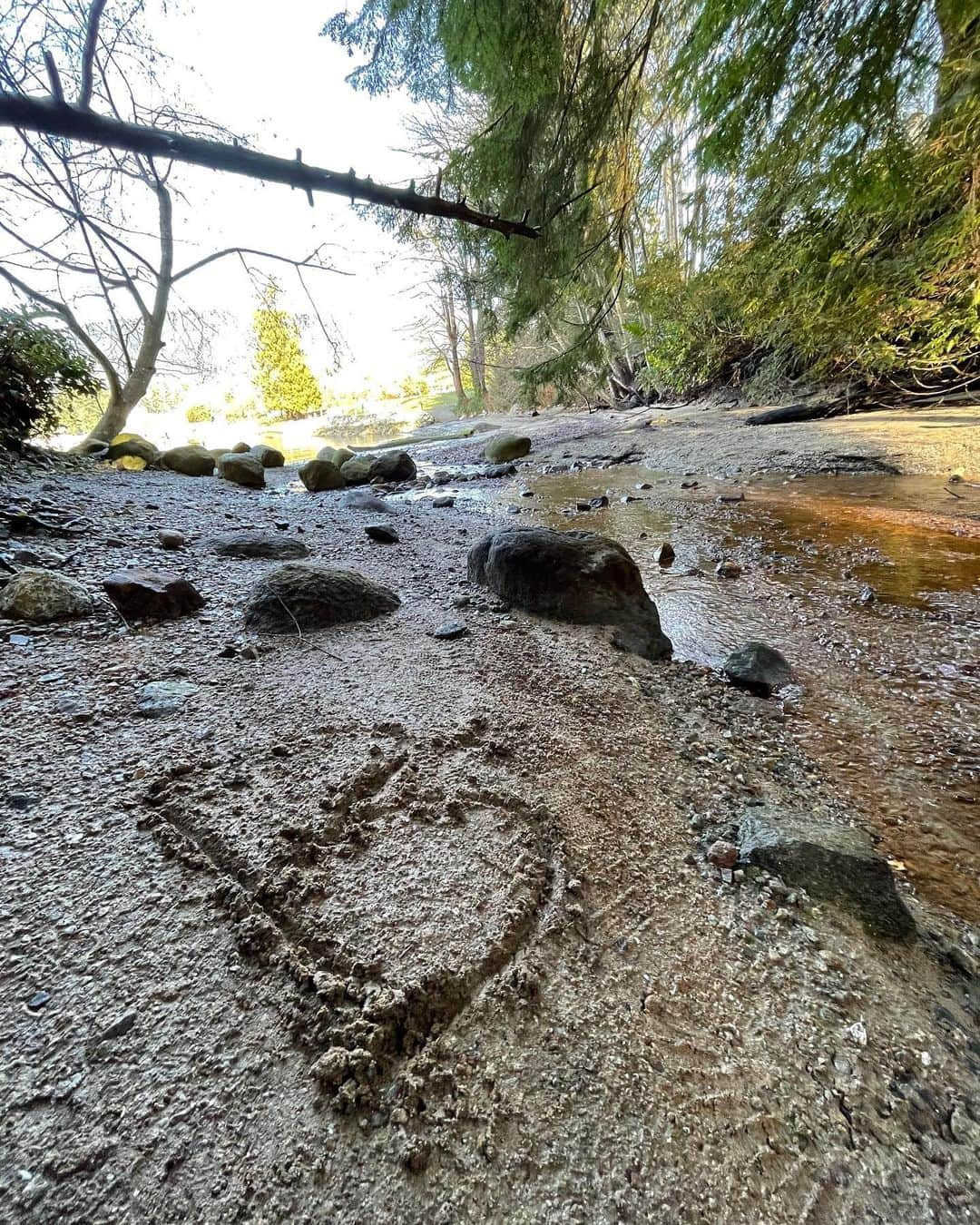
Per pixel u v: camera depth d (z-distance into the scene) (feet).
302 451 44.60
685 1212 2.03
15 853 3.29
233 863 3.34
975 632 8.02
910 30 6.59
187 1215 1.86
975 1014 2.97
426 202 5.98
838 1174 2.19
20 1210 1.84
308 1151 2.08
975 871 4.16
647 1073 2.48
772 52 7.43
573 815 4.12
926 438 18.20
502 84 9.03
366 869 3.41
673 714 6.16
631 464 24.93
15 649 5.82
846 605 9.20
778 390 29.32
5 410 15.14
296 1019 2.53
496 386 61.16
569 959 3.01
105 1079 2.24
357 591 7.75
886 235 12.64
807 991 2.98
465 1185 2.04
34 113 4.22
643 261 20.49
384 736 4.83
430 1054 2.47
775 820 4.20
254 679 5.73
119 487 15.30
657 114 11.20
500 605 8.52
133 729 4.68
